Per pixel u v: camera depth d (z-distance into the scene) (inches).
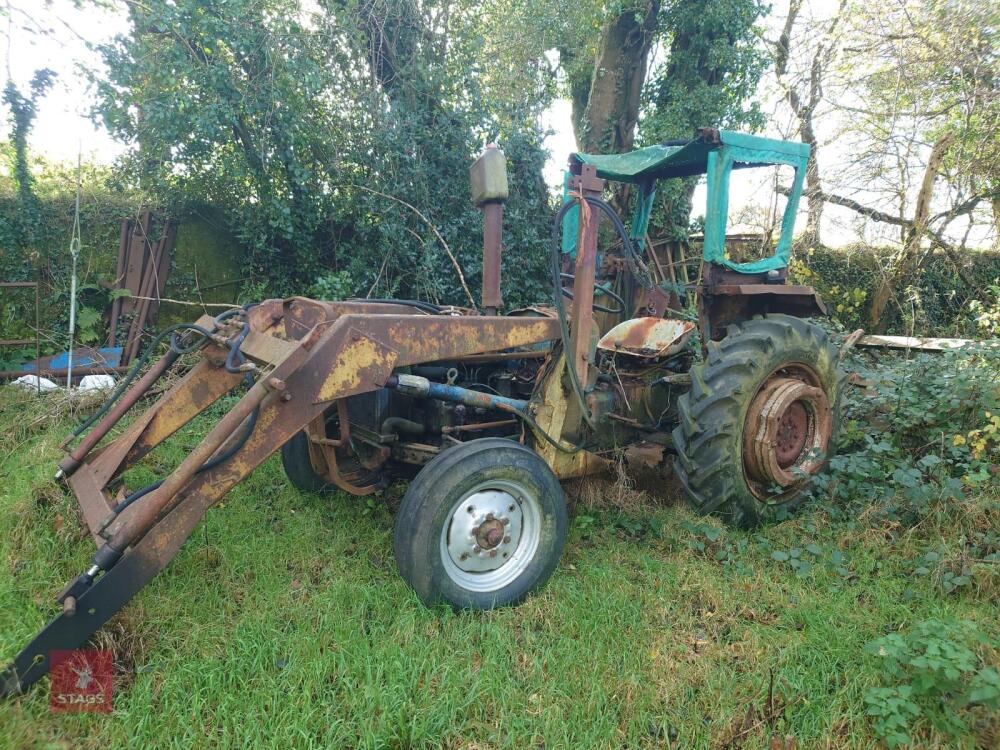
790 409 144.3
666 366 152.7
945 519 124.6
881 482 145.0
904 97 314.2
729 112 344.2
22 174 254.2
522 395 139.9
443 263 300.4
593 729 77.1
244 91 241.0
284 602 102.7
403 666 86.1
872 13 312.3
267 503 142.1
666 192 330.3
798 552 117.9
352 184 278.5
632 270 169.0
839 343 214.2
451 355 111.8
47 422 183.9
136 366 116.3
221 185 270.2
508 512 108.4
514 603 106.3
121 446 112.7
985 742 75.1
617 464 143.0
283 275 283.1
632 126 363.3
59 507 114.7
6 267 252.5
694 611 105.3
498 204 122.6
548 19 343.6
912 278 365.1
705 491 132.0
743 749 76.2
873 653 85.8
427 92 296.0
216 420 190.5
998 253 391.9
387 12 275.1
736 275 152.6
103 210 266.2
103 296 259.4
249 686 82.7
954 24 293.0
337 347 97.9
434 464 102.8
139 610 95.5
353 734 75.1
